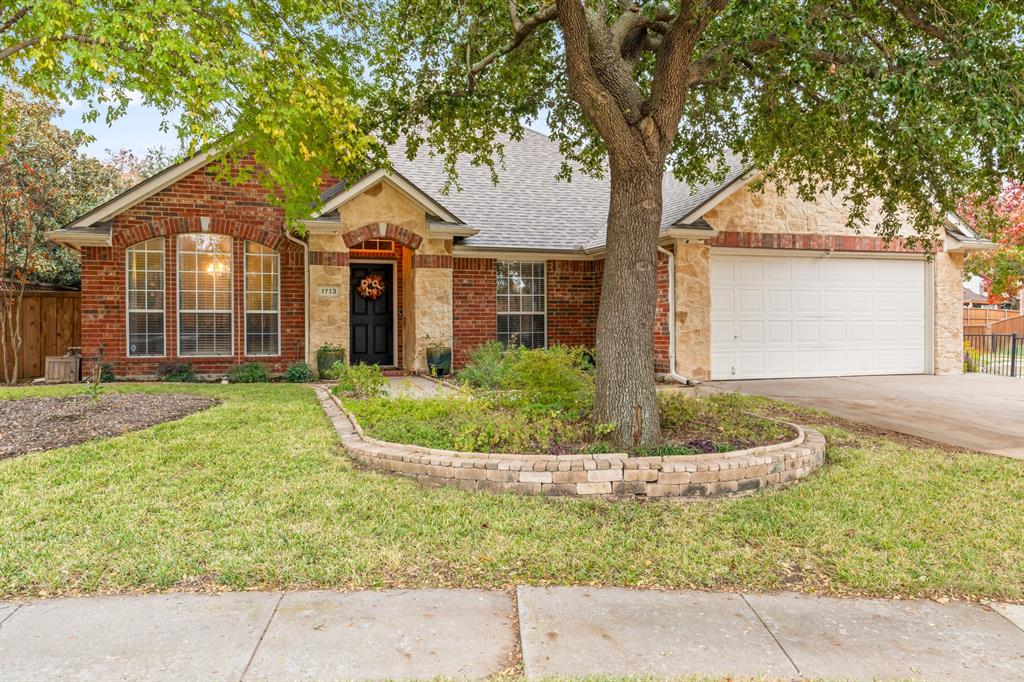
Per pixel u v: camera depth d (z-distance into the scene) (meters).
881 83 5.84
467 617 3.22
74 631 3.02
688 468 5.09
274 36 7.37
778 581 3.67
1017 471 5.81
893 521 4.54
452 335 13.45
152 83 7.15
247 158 12.10
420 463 5.30
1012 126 5.61
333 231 12.17
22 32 7.47
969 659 2.91
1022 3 6.05
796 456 5.58
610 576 3.69
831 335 13.30
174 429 6.80
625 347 5.95
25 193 12.59
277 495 4.78
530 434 6.02
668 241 12.35
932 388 11.51
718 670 2.77
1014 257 18.69
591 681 2.64
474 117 9.16
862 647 3.00
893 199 8.90
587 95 5.75
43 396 8.91
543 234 14.48
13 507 4.40
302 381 11.88
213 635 3.00
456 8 7.70
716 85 8.39
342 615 3.21
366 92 8.93
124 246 11.63
